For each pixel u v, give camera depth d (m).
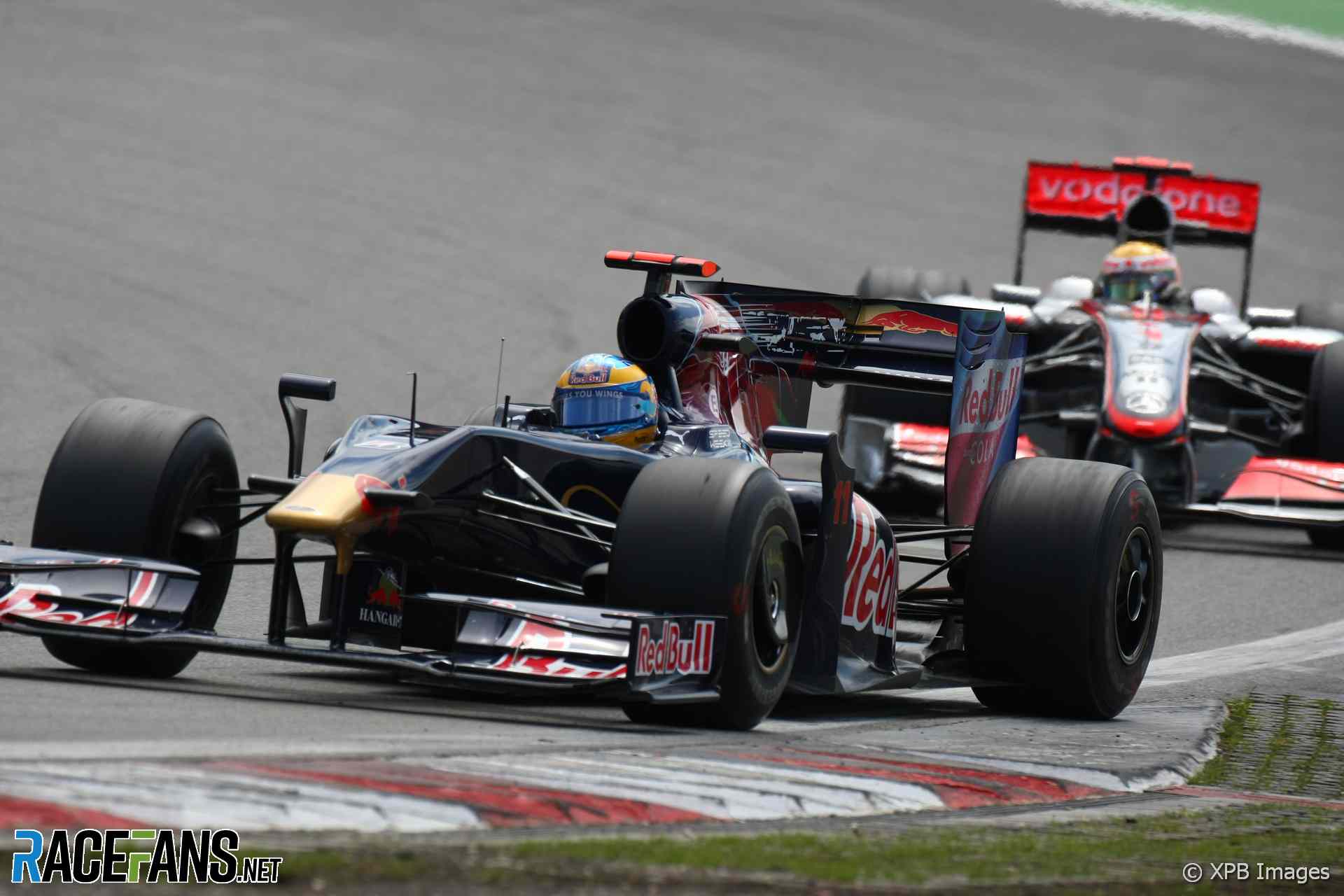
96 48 111.00
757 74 126.12
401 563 22.50
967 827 15.78
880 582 24.14
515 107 111.88
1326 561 46.03
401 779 14.51
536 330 67.12
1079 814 17.25
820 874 12.91
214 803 12.83
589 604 21.77
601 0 140.38
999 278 90.94
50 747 14.74
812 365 28.52
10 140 88.94
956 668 25.36
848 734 21.59
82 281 65.62
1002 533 24.72
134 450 22.34
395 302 68.94
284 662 25.44
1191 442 48.47
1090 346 51.00
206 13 123.19
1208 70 139.00
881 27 141.00
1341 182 118.62
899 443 47.84
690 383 26.45
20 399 49.84
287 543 20.59
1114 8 149.88
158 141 93.19
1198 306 57.47
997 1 149.75
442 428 23.47
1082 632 24.22
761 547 20.86
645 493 20.84
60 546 22.12
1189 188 60.91
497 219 86.94
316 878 11.41
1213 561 45.19
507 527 22.62
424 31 126.69
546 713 21.53
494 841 12.95
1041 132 120.94
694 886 12.22
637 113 114.12
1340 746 23.89
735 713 20.64
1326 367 50.16
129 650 22.30
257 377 55.72
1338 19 150.38
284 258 74.12
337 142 98.44
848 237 93.38
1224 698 28.20
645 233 87.88
